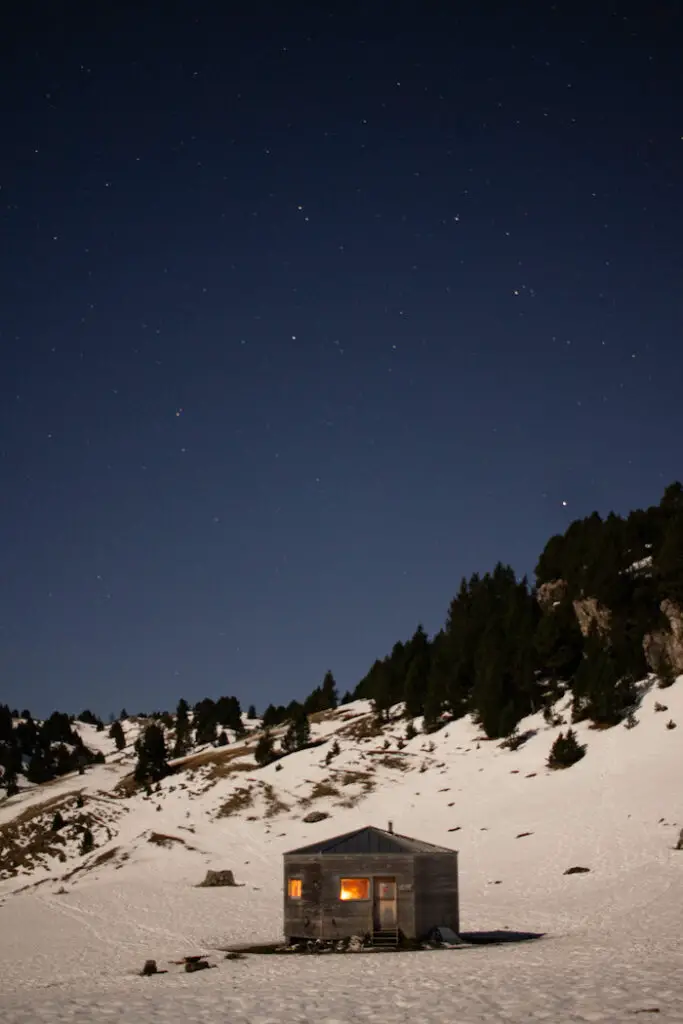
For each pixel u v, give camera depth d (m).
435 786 91.62
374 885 38.12
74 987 29.98
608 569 107.06
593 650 100.94
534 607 126.06
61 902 68.06
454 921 38.50
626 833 65.12
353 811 90.06
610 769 82.12
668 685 95.00
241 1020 19.14
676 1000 18.72
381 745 109.94
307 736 118.50
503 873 61.19
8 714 180.25
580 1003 18.97
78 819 106.31
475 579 148.75
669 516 120.56
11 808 125.50
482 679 107.88
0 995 27.23
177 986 27.59
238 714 189.62
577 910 46.03
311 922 38.69
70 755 169.75
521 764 91.00
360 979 26.38
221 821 95.06
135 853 88.31
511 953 32.38
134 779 124.44
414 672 120.12
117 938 50.16
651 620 102.75
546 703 104.69
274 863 78.69
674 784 73.81
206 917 56.88
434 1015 18.61
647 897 47.22
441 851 39.16
